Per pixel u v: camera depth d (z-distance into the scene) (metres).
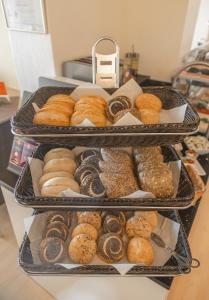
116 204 0.54
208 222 1.20
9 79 1.99
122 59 1.95
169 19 1.80
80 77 1.59
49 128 0.49
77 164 0.69
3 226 1.56
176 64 1.94
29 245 0.62
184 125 0.49
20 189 0.56
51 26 1.48
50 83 1.37
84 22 1.68
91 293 0.95
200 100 1.56
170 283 0.70
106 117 0.58
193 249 1.10
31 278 1.24
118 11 1.91
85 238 0.60
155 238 0.66
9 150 1.42
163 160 0.67
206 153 1.28
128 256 0.61
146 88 0.68
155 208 0.54
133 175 0.62
